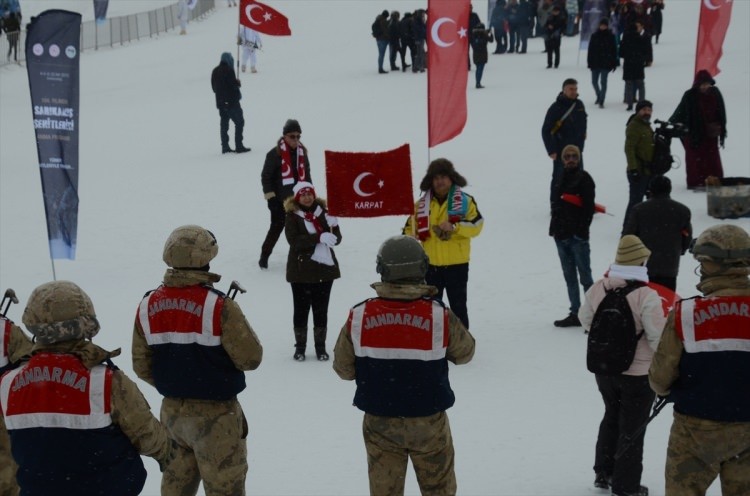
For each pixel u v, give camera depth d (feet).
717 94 43.32
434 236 27.48
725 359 14.35
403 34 83.46
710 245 14.56
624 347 17.79
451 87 32.63
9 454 16.55
